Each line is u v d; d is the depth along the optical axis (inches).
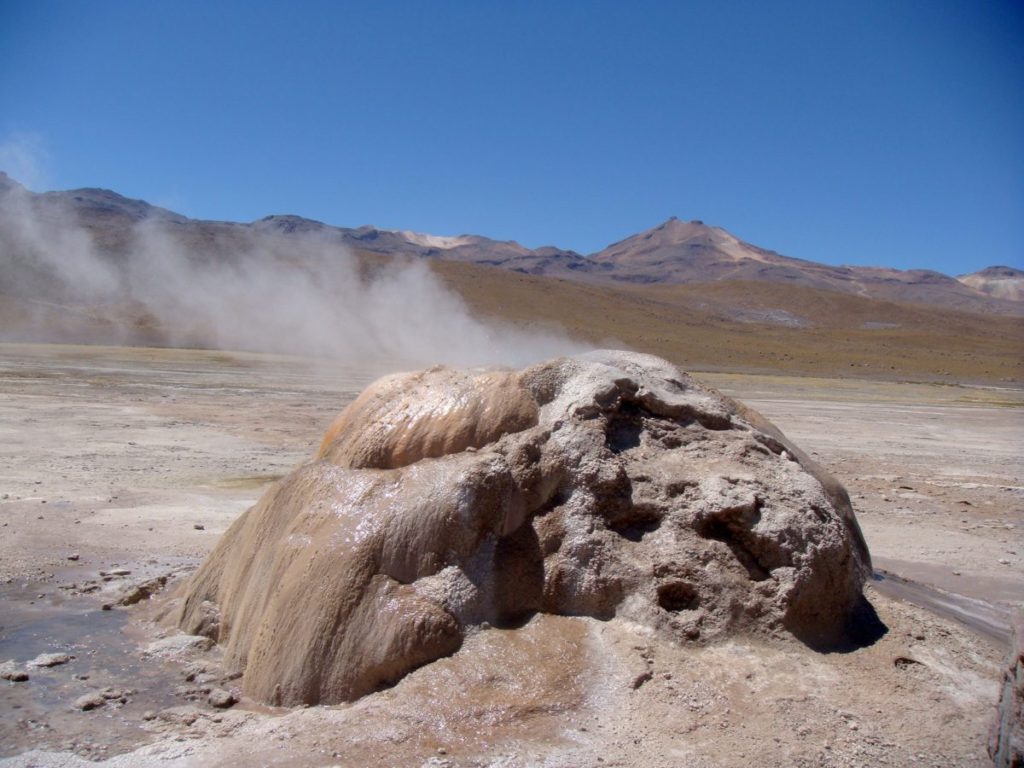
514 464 274.7
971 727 228.8
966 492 714.8
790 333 4116.6
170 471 638.5
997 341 4505.4
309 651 244.7
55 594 353.4
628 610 256.4
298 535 275.0
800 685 238.1
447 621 244.5
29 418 864.3
